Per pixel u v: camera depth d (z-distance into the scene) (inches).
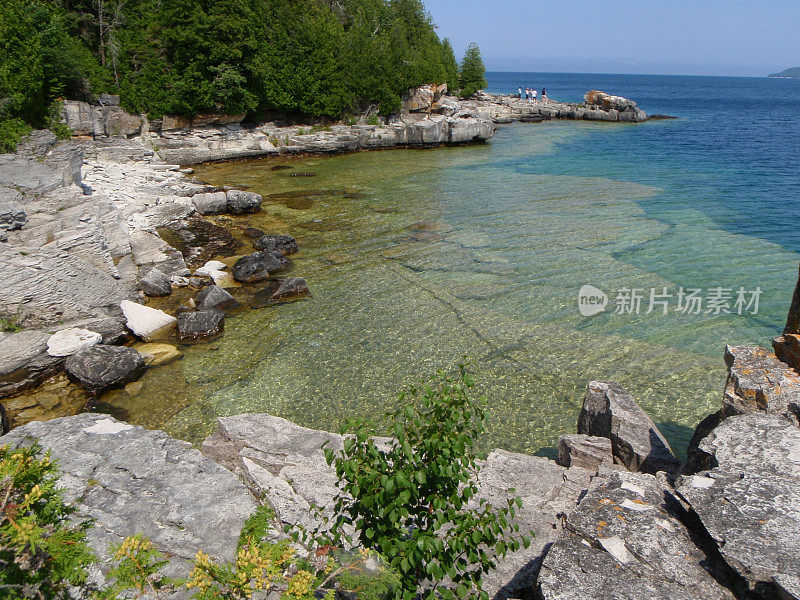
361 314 684.7
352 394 522.0
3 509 152.7
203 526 249.3
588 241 931.3
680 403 489.4
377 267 840.3
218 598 159.5
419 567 199.6
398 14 3516.2
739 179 1434.5
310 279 798.5
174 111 1839.3
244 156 1793.8
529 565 246.1
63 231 632.4
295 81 2105.1
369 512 195.8
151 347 614.9
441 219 1091.3
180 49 1803.6
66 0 1876.2
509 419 479.5
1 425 465.4
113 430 325.4
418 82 2618.1
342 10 3225.9
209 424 481.4
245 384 541.6
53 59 1525.6
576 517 193.6
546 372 547.8
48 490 180.1
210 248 917.8
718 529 176.1
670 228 994.7
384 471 187.6
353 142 2011.6
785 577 155.7
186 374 561.6
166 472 287.1
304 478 321.4
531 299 711.1
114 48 1812.3
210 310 654.5
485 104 3348.9
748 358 312.0
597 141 2274.9
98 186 1092.5
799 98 7022.6
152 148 1683.1
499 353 585.3
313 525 272.7
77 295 610.2
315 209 1181.7
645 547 178.9
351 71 2308.1
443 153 1991.9
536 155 1909.4
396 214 1135.6
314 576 170.2
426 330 639.8
